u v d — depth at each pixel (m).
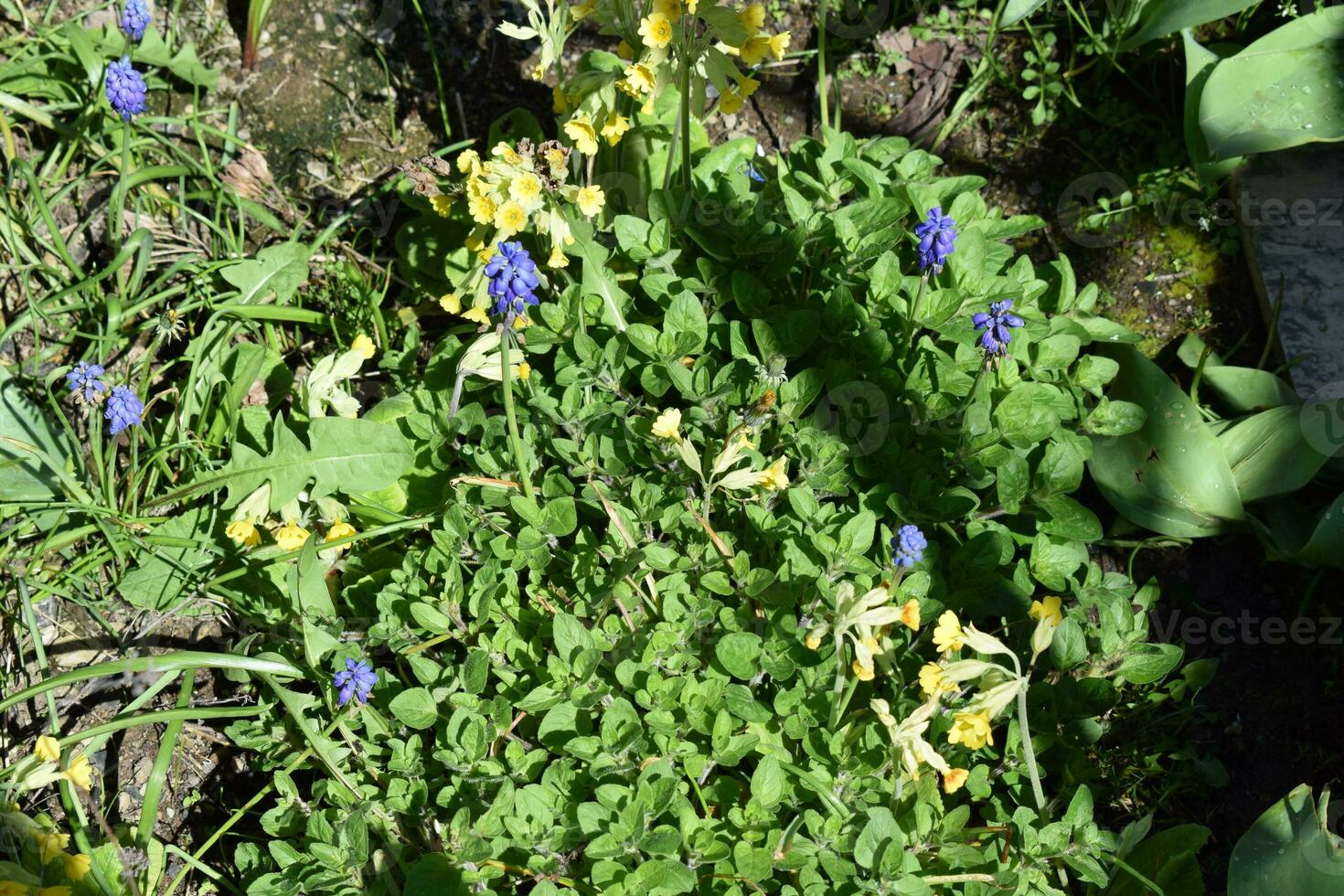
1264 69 0.94
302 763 0.78
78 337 0.92
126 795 0.81
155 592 0.83
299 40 1.03
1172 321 0.96
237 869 0.78
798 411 0.82
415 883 0.70
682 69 0.83
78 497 0.84
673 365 0.82
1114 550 0.89
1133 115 1.01
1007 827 0.73
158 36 0.99
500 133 0.98
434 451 0.83
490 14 1.05
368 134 1.02
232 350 0.89
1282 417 0.87
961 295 0.83
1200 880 0.73
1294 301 0.93
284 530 0.81
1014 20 0.98
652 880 0.69
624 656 0.77
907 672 0.77
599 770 0.72
